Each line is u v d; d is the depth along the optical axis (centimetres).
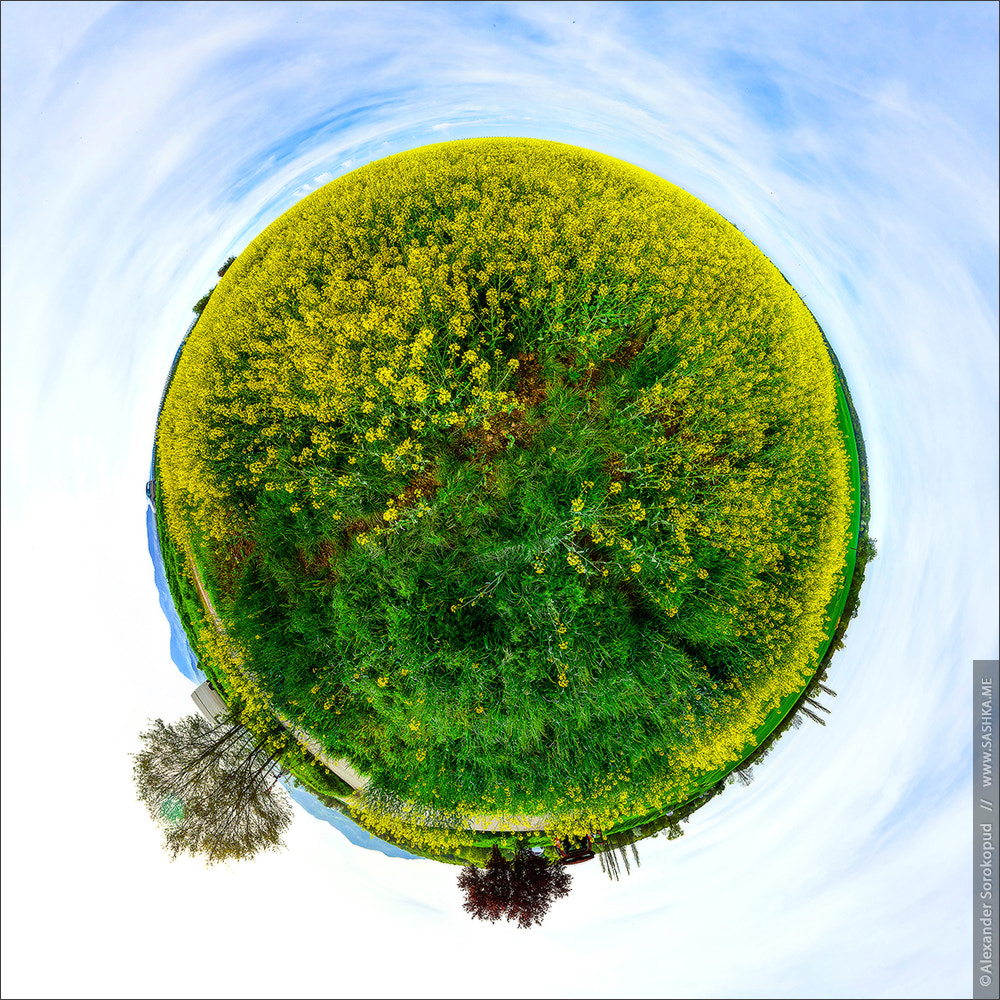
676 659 791
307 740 879
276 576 818
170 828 891
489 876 855
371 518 800
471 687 730
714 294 848
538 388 848
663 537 812
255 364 822
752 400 830
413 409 809
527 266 788
